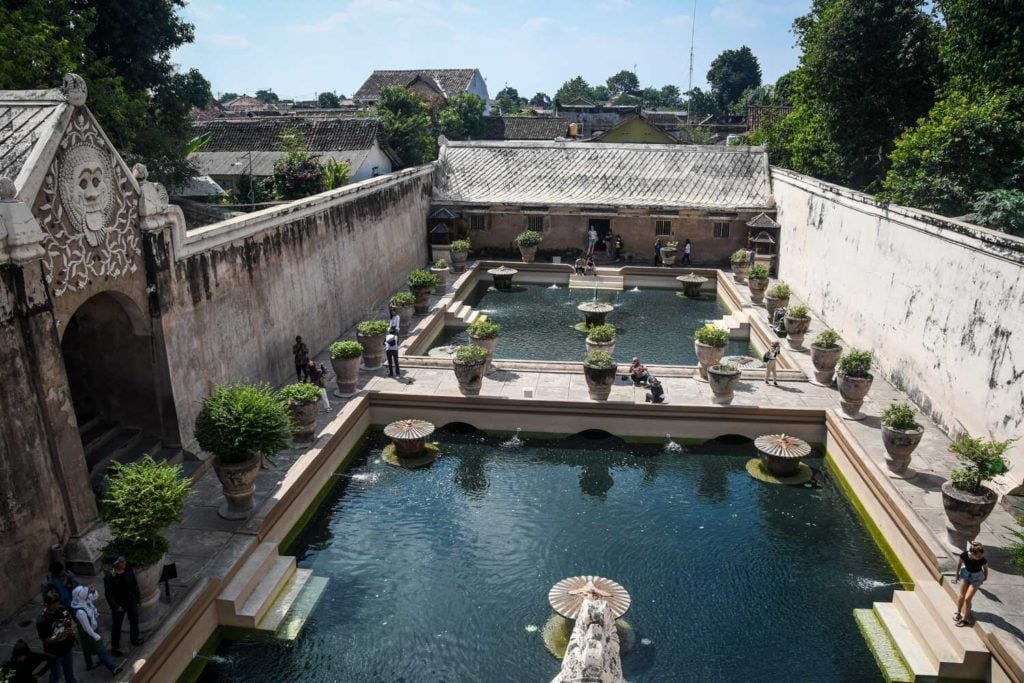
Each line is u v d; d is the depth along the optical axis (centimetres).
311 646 941
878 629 973
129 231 1097
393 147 3541
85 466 978
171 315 1194
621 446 1503
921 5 2528
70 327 1195
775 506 1281
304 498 1231
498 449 1488
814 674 900
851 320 1898
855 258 1884
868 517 1230
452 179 3070
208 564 993
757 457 1461
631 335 2167
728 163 2992
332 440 1359
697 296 2689
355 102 6281
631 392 1591
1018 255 1141
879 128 2664
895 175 2044
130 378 1206
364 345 1703
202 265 1284
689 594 1044
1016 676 805
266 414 1074
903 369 1573
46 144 914
